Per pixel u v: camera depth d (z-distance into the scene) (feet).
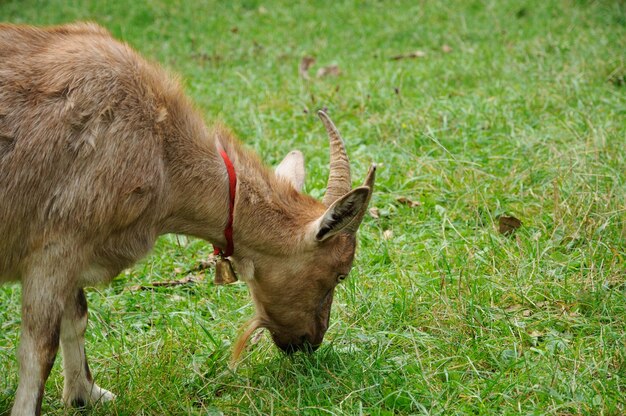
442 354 27.43
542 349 27.53
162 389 26.40
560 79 47.24
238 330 28.78
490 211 36.09
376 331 29.04
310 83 52.19
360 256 33.71
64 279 23.41
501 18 64.44
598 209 33.88
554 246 32.63
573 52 52.65
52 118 22.93
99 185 23.17
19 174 22.74
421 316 29.58
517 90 46.83
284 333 27.63
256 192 26.16
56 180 22.94
